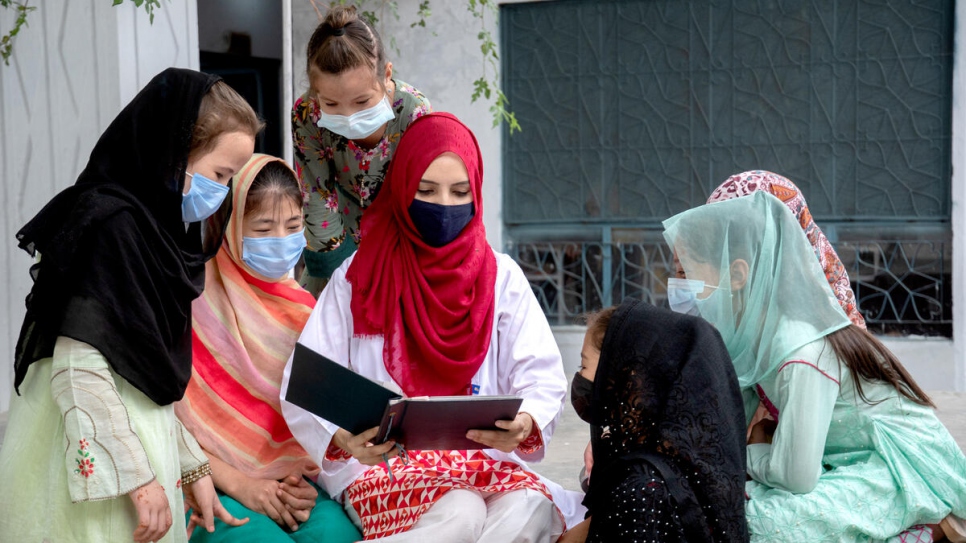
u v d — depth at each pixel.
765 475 2.71
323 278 3.52
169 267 2.23
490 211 6.74
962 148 5.96
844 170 6.24
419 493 2.51
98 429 2.09
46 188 4.57
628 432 2.27
